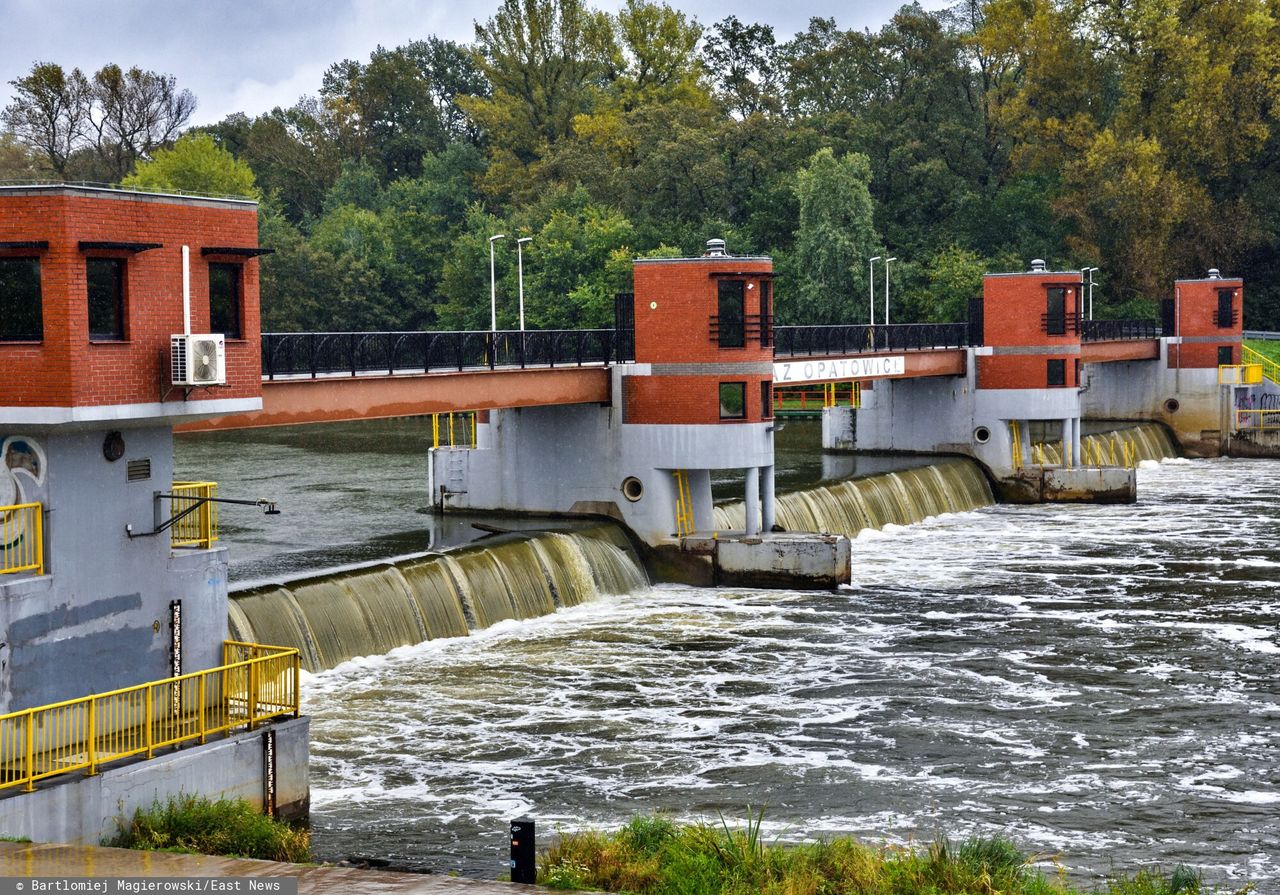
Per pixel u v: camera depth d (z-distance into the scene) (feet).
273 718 160.25
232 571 261.85
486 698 216.95
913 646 255.50
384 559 249.96
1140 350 581.53
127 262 153.38
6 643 143.64
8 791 131.54
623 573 305.73
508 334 298.56
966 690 227.40
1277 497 462.60
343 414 255.50
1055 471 461.37
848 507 380.58
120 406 152.56
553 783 180.96
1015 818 172.96
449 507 339.98
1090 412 609.42
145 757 144.05
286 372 245.24
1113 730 207.72
